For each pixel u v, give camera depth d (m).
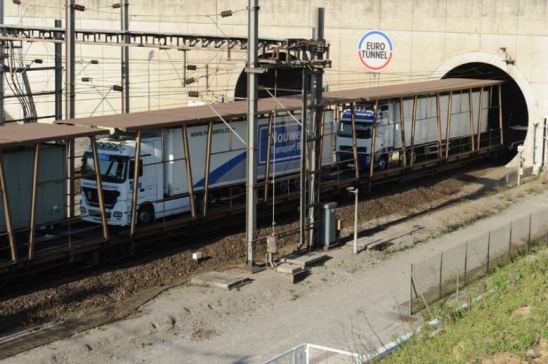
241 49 35.25
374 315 25.61
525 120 58.94
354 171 40.47
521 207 39.38
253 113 28.84
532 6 46.59
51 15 60.31
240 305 26.30
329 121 38.88
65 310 25.19
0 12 46.78
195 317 25.12
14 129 27.95
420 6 49.59
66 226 30.17
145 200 30.25
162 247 31.08
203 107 35.22
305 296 27.39
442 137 46.16
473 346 20.52
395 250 32.38
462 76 53.88
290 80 59.75
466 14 48.47
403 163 42.59
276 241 30.23
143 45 37.28
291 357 19.31
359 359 19.83
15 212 26.62
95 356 22.28
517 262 28.70
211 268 29.80
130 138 30.30
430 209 39.03
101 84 59.44
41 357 21.73
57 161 27.81
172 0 56.06
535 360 19.72
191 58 55.66
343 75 52.22
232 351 23.05
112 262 29.19
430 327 22.58
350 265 30.41
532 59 47.06
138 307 25.52
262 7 53.31
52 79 60.50
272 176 35.50
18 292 25.58
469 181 45.12
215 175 32.91
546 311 22.50
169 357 22.55
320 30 31.48
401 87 45.09
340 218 36.19
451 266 27.14
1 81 44.97
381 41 50.88
